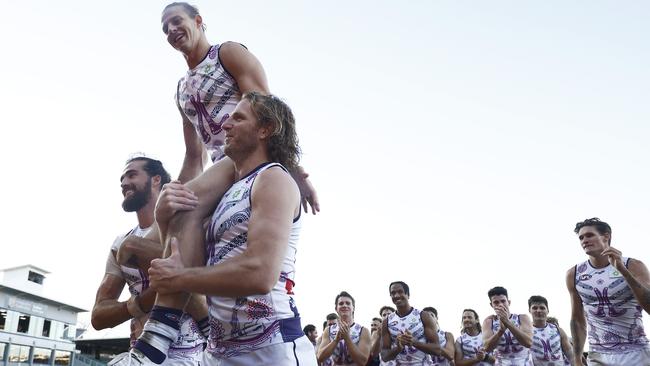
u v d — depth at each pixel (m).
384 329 9.41
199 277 1.80
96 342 59.78
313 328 12.65
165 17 2.71
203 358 2.09
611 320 5.21
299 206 2.06
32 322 47.41
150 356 1.88
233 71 2.64
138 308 2.72
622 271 4.85
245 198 1.95
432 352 9.00
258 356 1.87
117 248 3.23
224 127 2.12
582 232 5.31
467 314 10.45
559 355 9.01
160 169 3.43
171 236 2.07
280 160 2.14
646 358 5.07
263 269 1.76
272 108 2.11
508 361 9.30
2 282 43.25
